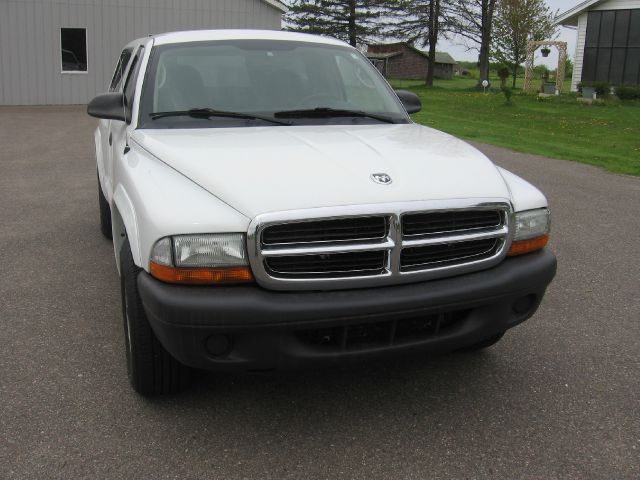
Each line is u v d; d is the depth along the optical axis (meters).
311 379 3.93
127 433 3.32
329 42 5.15
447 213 3.26
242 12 27.17
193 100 4.29
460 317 3.41
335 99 4.57
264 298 3.00
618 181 10.84
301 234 3.05
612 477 3.02
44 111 22.81
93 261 6.12
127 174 3.59
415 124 4.62
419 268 3.23
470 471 3.05
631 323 4.84
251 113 4.27
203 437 3.30
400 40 52.66
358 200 3.11
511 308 3.48
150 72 4.44
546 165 12.42
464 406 3.64
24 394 3.68
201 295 2.99
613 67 32.00
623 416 3.55
